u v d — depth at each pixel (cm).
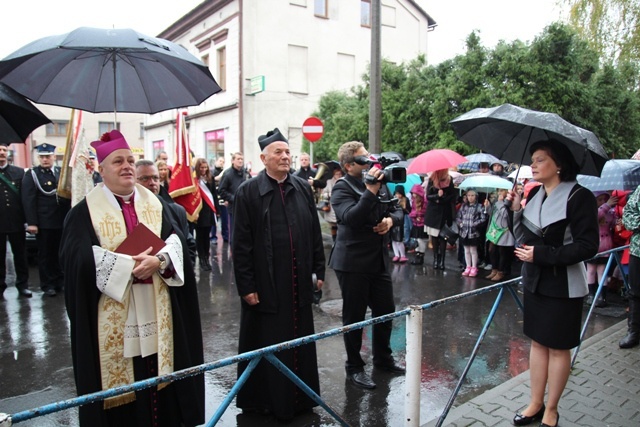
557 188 292
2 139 279
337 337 483
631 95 1149
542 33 1050
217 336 488
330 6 2041
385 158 349
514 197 330
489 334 498
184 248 265
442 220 765
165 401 257
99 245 239
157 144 2625
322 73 2038
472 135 356
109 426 247
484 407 336
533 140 330
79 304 232
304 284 324
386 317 243
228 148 1991
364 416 332
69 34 256
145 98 323
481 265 809
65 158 588
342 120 1530
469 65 1116
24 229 625
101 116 3253
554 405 302
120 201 253
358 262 367
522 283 310
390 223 371
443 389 377
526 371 396
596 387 364
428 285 695
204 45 2122
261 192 319
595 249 276
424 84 1266
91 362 234
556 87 1034
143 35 268
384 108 1332
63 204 627
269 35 1902
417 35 2297
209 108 2094
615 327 497
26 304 592
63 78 307
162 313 249
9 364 421
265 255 316
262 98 1905
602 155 274
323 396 360
